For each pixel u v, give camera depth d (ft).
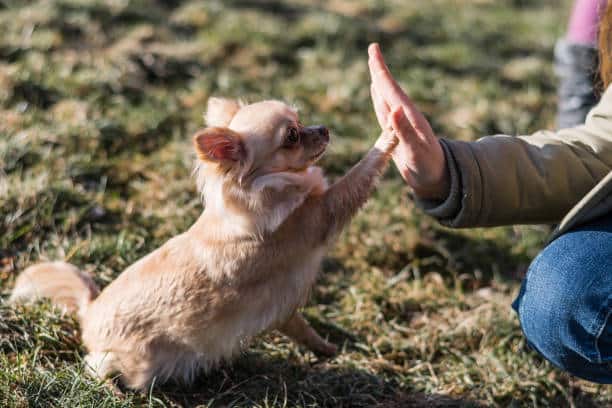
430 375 5.82
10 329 5.71
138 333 5.50
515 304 5.29
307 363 5.81
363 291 6.25
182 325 5.46
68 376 5.42
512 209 5.12
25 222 6.35
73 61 7.73
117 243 6.30
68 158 6.84
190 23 9.19
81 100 7.38
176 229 6.47
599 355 4.99
